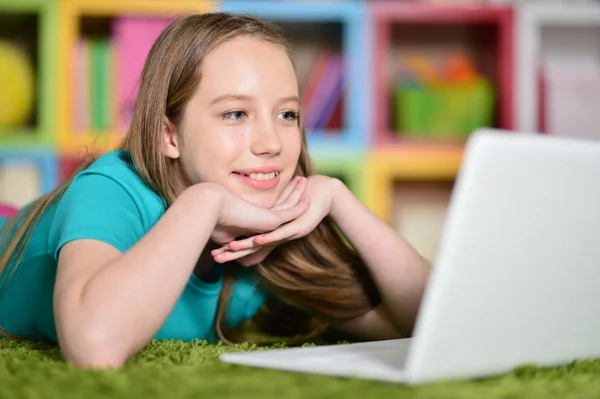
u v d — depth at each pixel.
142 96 1.10
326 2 2.77
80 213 0.97
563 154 0.68
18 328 1.26
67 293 0.84
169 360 0.91
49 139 2.58
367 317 1.25
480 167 0.63
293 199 1.11
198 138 1.05
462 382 0.69
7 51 2.62
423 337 0.66
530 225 0.68
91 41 2.64
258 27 1.08
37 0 2.57
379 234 1.17
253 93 1.03
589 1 2.86
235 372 0.78
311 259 1.22
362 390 0.67
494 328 0.71
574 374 0.76
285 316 1.36
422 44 3.07
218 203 0.94
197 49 1.06
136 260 0.85
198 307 1.17
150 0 2.59
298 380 0.72
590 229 0.73
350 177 2.69
